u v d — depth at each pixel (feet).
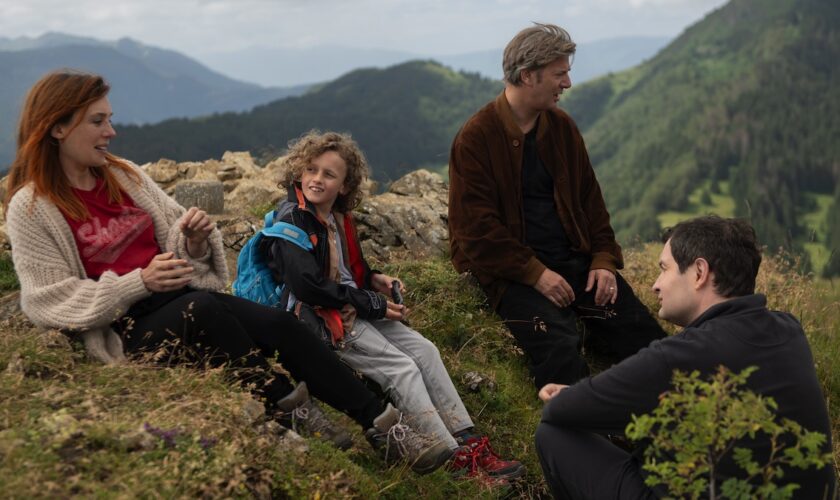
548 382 15.35
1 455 7.88
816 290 21.53
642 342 16.72
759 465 8.50
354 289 12.42
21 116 10.71
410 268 18.54
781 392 8.68
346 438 11.32
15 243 10.56
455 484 11.69
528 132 16.88
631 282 22.06
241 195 23.98
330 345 12.32
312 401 11.50
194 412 9.49
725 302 9.26
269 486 9.22
